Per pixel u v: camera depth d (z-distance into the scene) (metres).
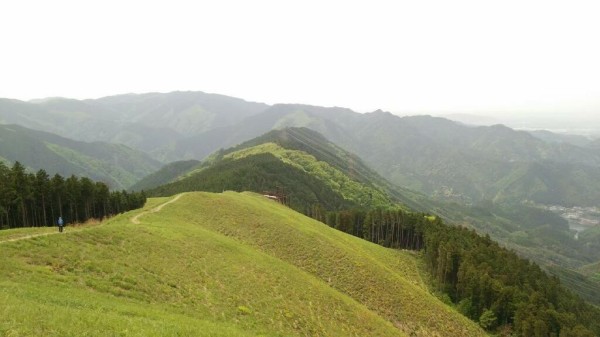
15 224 94.50
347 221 168.00
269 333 41.44
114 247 45.28
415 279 111.75
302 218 117.88
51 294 29.86
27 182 97.19
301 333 45.72
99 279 37.00
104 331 25.73
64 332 24.02
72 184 106.69
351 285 74.50
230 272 53.56
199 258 53.69
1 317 23.23
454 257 113.19
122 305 32.78
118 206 120.50
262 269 59.78
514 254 150.75
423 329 68.44
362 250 112.81
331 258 82.00
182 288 43.03
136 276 40.69
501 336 91.94
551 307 101.00
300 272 66.88
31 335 22.39
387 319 67.50
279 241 84.44
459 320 76.50
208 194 105.56
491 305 99.12
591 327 112.00
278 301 51.25
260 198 139.50
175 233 59.84
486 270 111.50
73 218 107.38
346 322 54.78
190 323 33.72
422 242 158.75
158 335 27.92
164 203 95.31
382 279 79.19
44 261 36.19
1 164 108.50
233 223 88.12
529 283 118.19
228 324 38.91
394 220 165.38
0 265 32.34
